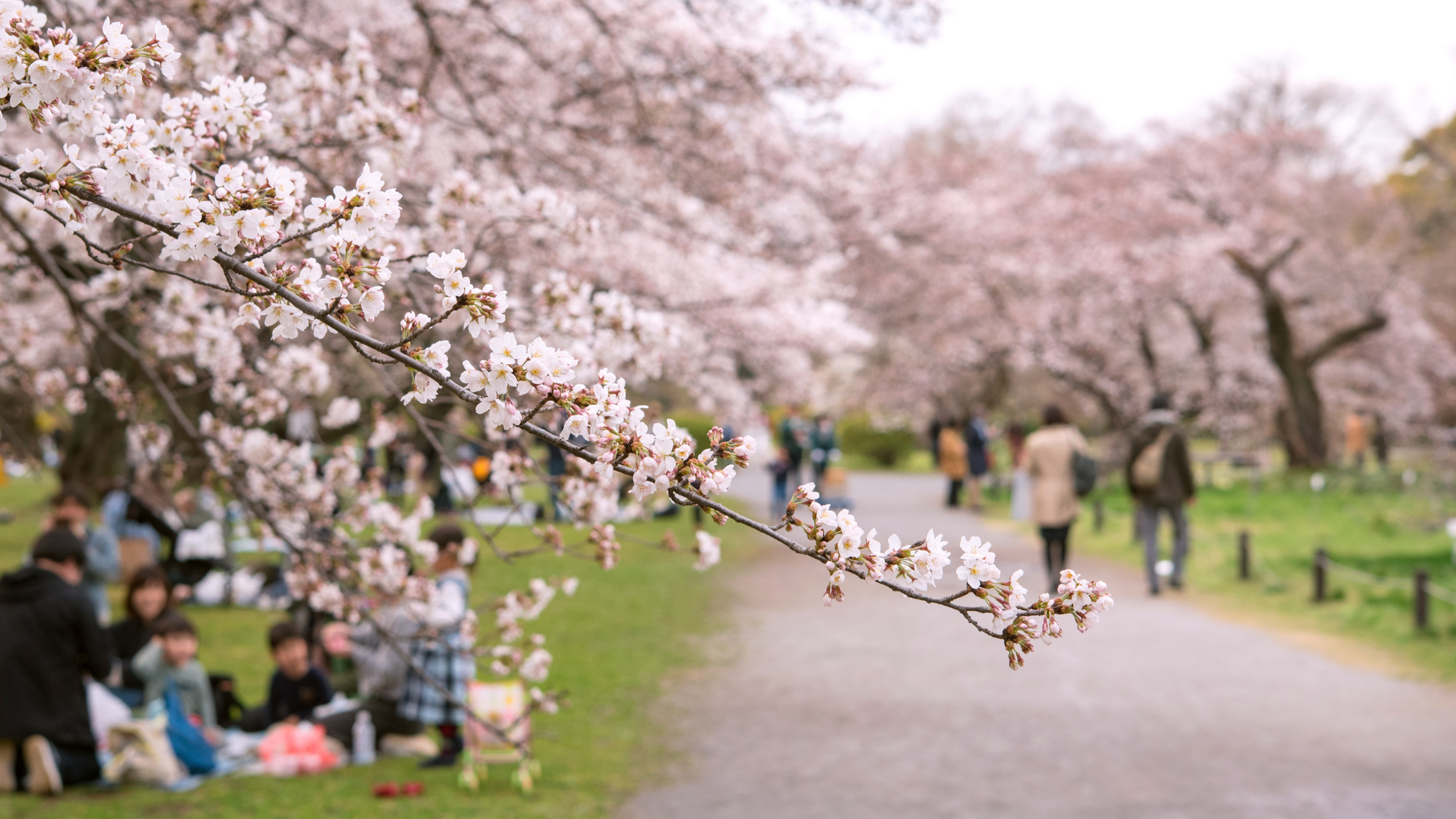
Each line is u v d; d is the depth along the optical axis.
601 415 2.14
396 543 5.95
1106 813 5.76
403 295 4.27
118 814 5.80
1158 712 7.81
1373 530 17.39
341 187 2.22
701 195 11.29
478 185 5.01
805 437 20.31
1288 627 10.72
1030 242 31.23
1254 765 6.56
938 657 9.70
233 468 6.13
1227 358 31.53
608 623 11.22
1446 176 32.28
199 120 3.09
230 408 6.12
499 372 2.13
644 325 4.84
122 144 2.22
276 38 6.53
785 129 11.66
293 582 5.66
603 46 9.59
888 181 23.58
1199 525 18.59
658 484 2.15
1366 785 6.15
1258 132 31.45
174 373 6.15
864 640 10.46
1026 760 6.74
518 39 8.85
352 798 6.11
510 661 5.90
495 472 4.89
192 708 7.12
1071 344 30.20
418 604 5.72
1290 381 29.08
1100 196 31.72
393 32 9.13
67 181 2.21
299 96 4.91
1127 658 9.49
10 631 6.19
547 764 6.73
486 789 6.27
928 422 43.91
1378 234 31.86
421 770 6.74
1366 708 7.84
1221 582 13.12
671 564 15.42
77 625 6.33
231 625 11.38
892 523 20.20
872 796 6.10
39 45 2.11
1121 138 37.72
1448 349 32.94
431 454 10.25
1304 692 8.34
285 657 7.51
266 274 2.20
